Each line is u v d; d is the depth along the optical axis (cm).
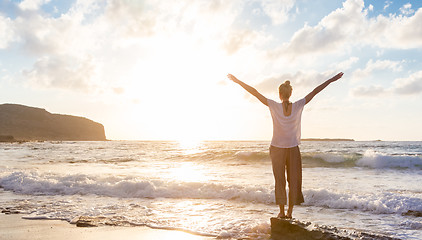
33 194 719
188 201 625
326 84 342
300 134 350
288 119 342
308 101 344
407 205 519
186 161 1978
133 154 2939
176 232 388
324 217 481
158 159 2150
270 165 1670
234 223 433
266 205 583
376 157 1536
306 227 333
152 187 726
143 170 1359
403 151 3089
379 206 526
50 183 809
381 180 965
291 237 337
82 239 351
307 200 601
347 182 907
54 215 491
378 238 312
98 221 444
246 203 602
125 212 518
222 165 1694
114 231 391
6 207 561
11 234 374
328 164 1583
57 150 4072
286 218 360
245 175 1117
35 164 1722
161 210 536
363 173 1212
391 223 437
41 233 379
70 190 750
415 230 396
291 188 352
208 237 366
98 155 2767
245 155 2042
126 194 705
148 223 434
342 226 423
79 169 1401
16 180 865
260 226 392
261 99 347
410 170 1334
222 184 723
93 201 630
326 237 315
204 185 729
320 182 910
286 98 346
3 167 1482
